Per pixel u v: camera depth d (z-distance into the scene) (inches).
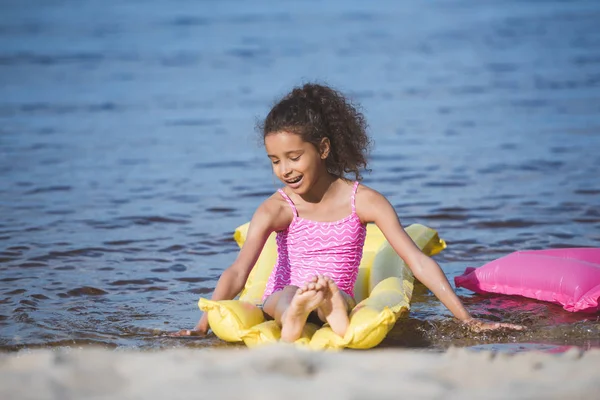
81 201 537.6
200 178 606.5
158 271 393.1
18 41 1423.5
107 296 354.3
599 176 577.9
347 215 311.3
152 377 179.8
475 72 1083.3
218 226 479.8
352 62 1176.2
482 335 297.9
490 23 1563.7
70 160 667.4
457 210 501.0
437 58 1203.2
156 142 740.7
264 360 188.1
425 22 1598.2
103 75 1123.3
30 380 178.7
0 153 693.3
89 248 430.0
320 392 164.7
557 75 1046.4
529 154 654.5
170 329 311.0
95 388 174.1
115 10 1850.4
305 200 312.7
